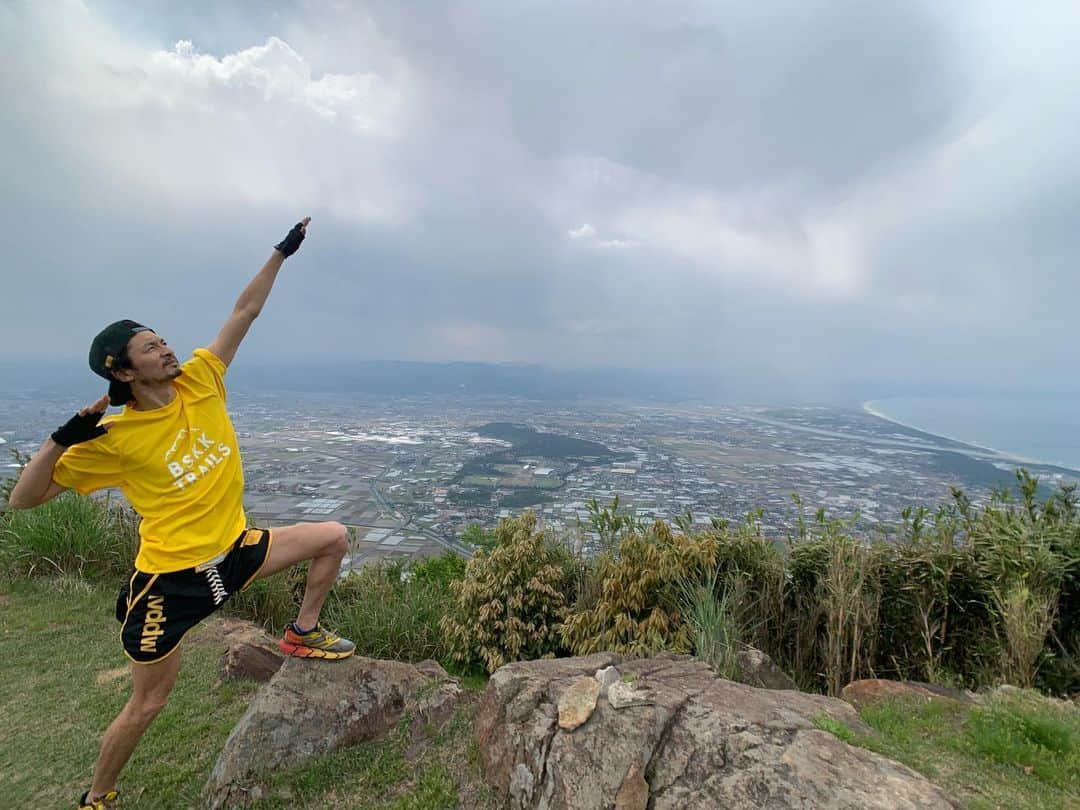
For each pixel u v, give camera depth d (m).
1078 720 2.91
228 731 3.42
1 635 4.77
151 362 2.35
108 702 3.77
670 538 4.68
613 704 2.52
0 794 2.91
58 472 2.34
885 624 4.27
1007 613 3.68
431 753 3.01
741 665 3.73
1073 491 4.26
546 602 5.02
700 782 2.14
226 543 2.60
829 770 2.06
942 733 2.86
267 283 3.09
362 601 5.74
